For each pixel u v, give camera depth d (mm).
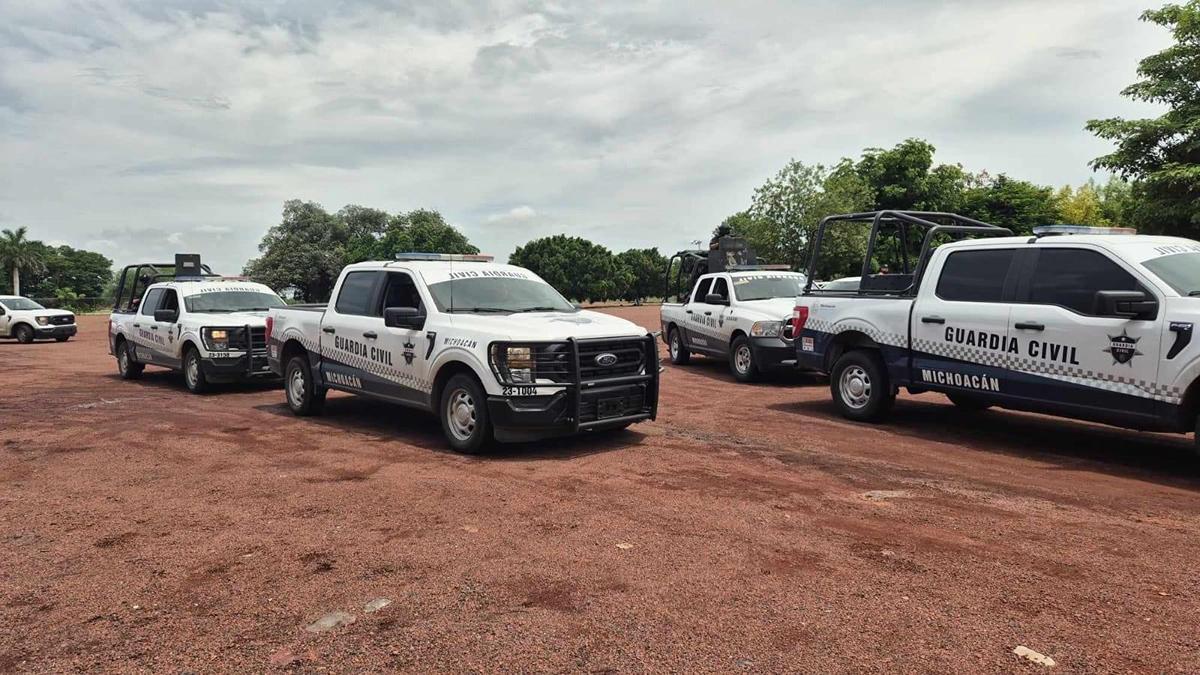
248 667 3225
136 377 14711
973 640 3396
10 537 5004
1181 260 6715
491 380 7035
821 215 30406
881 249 29062
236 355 12195
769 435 8289
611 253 82938
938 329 8156
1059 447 7633
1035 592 3924
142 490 6152
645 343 7777
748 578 4121
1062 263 7199
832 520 5141
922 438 8109
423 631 3533
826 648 3324
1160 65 17672
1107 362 6645
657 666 3176
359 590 4027
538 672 3143
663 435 8289
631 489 5973
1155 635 3445
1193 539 4742
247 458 7285
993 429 8625
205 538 4926
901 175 34844
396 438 8227
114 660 3312
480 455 7293
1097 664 3182
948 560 4383
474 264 8891
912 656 3250
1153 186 17422
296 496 5887
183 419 9625
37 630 3625
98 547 4785
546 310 8359
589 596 3900
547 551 4574
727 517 5211
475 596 3926
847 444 7785
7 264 91500
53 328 27000
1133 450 7477
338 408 10461
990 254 7875
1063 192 46906
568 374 7098
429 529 5023
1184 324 6121
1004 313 7504
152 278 16031
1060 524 5051
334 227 82812
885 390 8875
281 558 4527
